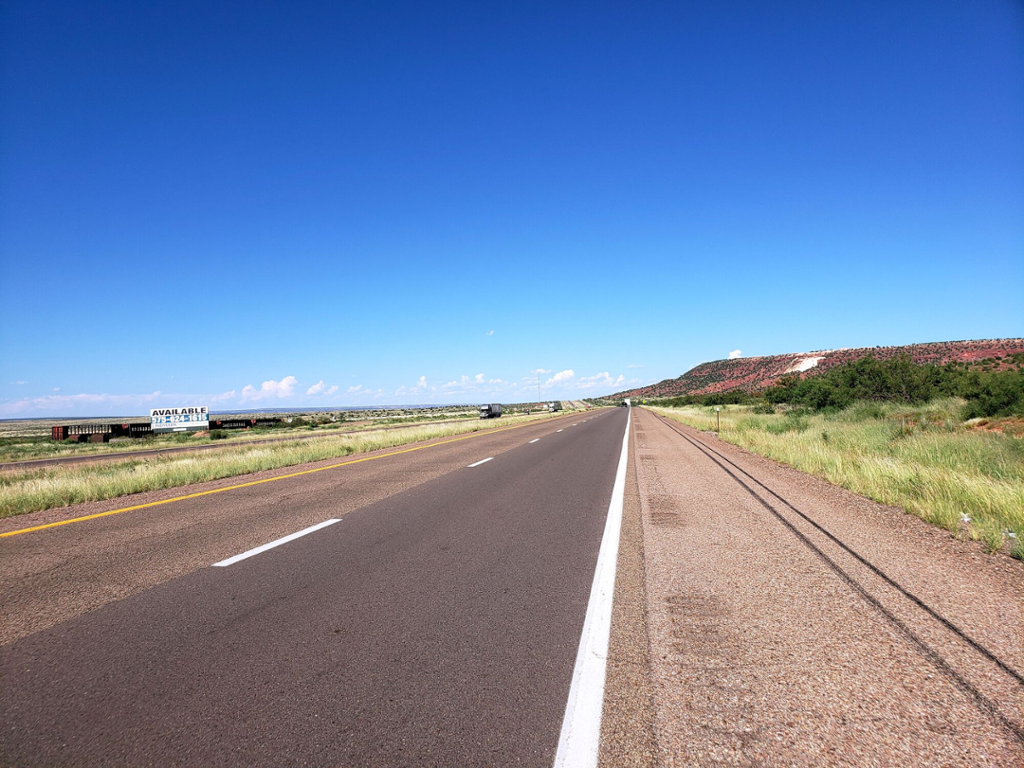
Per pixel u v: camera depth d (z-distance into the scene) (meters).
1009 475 10.20
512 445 24.02
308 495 11.32
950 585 5.20
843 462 13.20
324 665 3.79
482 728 3.04
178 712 3.23
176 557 6.67
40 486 12.45
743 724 3.04
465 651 3.99
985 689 3.34
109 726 3.10
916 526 7.66
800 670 3.61
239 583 5.62
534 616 4.64
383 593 5.26
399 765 2.74
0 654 4.03
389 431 33.75
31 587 5.59
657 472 14.41
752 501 9.84
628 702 3.28
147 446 40.22
